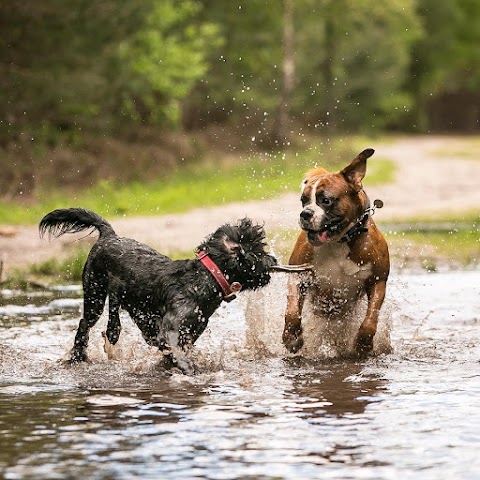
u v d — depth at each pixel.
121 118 36.31
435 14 93.75
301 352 10.27
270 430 7.01
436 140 81.81
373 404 7.84
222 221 23.20
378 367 9.56
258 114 52.84
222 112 51.62
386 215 27.28
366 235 9.93
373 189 35.06
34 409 7.66
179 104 43.69
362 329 9.92
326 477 5.97
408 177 41.00
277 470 6.10
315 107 62.66
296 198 27.83
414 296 14.30
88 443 6.67
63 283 15.49
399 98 82.31
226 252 9.25
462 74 103.75
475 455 6.42
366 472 6.07
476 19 99.38
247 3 51.00
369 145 67.75
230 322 12.05
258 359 9.99
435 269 17.64
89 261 9.96
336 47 63.34
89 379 8.93
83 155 31.98
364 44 68.75
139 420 7.29
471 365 9.63
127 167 32.91
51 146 32.06
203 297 9.23
